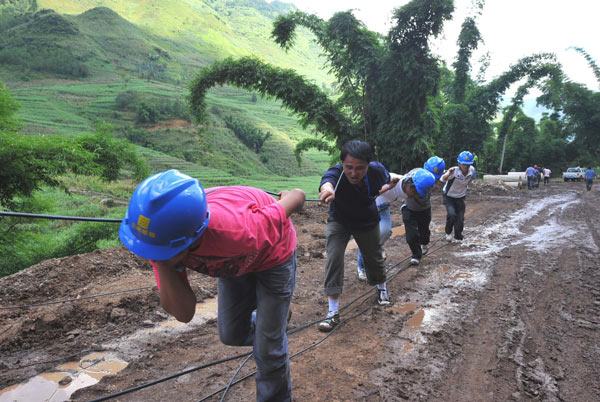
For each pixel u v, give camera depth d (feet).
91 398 9.04
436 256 22.18
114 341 11.91
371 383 9.78
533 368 10.55
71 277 16.84
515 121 144.36
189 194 5.39
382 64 55.26
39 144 29.73
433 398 9.25
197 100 57.00
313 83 55.21
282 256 7.07
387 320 13.57
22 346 11.54
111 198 98.32
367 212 12.83
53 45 552.00
